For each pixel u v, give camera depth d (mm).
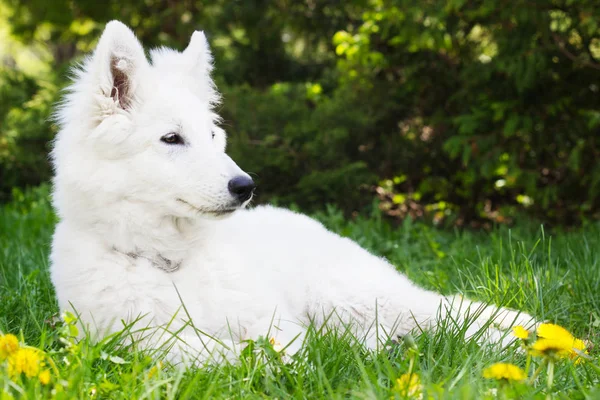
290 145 8109
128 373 2842
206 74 4062
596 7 6508
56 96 8812
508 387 2602
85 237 3471
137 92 3479
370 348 3398
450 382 2807
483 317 3820
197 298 3482
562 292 4457
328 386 2652
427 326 3809
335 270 3975
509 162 7320
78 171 3395
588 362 3004
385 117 8477
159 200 3424
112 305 3348
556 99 7316
